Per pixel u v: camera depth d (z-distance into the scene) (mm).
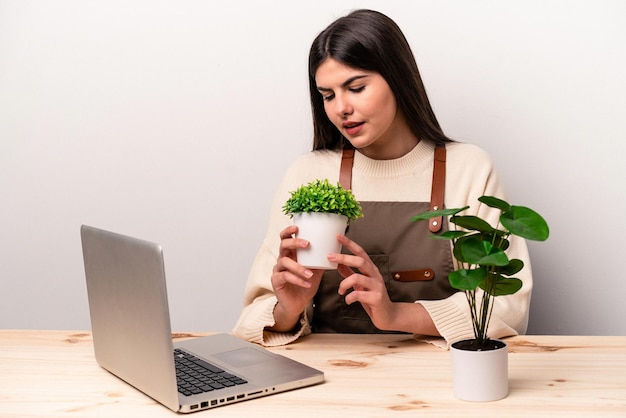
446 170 1895
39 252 2574
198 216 2475
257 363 1428
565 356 1463
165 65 2436
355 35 1698
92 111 2492
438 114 2293
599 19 2195
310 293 1660
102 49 2463
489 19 2240
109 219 2523
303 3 2340
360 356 1521
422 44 2277
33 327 2605
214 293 2494
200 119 2438
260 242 2451
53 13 2477
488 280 1234
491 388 1227
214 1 2389
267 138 2410
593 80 2217
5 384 1391
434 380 1346
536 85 2242
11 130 2541
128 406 1263
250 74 2395
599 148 2236
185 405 1212
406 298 1889
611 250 2266
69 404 1278
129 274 1261
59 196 2543
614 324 2291
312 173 1971
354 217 1532
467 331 1587
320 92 1799
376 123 1747
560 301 2309
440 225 1854
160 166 2477
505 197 1919
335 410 1208
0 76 2523
